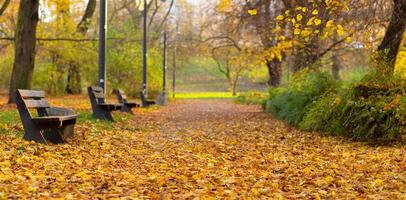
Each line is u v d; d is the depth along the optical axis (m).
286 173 9.16
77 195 6.97
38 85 45.25
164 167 9.59
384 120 13.46
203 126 19.58
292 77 24.20
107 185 7.70
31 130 11.16
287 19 16.34
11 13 43.94
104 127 15.93
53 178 8.04
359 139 13.82
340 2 15.76
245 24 30.38
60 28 42.03
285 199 7.06
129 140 13.62
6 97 38.75
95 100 18.41
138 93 46.34
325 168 9.72
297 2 18.17
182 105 42.72
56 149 10.72
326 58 32.28
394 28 16.84
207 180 8.34
